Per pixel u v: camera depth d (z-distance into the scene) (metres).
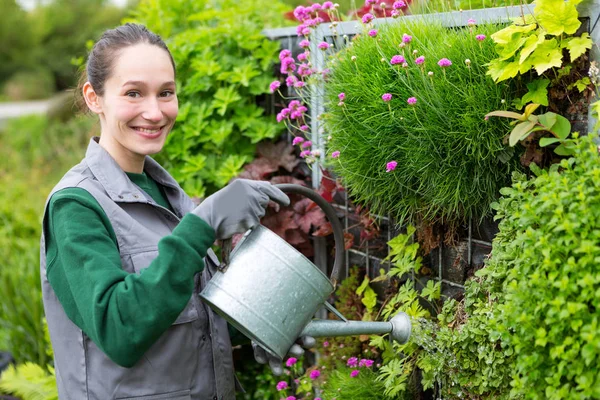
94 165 1.49
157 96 1.48
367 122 1.77
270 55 2.68
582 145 1.32
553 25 1.46
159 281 1.23
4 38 16.95
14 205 5.12
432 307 1.88
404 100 1.72
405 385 1.81
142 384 1.42
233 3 3.17
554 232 1.28
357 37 1.95
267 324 1.36
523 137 1.42
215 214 1.32
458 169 1.64
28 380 2.60
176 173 2.79
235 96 2.67
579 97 1.51
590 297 1.19
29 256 3.81
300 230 2.44
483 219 1.71
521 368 1.27
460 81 1.64
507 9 1.64
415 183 1.77
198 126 2.73
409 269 1.89
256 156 2.77
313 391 2.40
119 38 1.48
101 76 1.47
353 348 2.20
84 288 1.28
